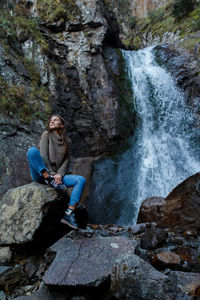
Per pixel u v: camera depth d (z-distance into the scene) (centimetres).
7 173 475
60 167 281
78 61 859
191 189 382
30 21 826
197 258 247
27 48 760
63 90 796
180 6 1423
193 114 878
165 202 425
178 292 177
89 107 823
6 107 559
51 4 875
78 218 310
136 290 186
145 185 752
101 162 758
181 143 828
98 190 683
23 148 539
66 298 208
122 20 2377
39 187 278
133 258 210
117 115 851
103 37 905
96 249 250
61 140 284
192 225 346
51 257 252
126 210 690
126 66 995
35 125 616
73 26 881
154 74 1025
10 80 622
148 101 943
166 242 291
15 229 267
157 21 1838
